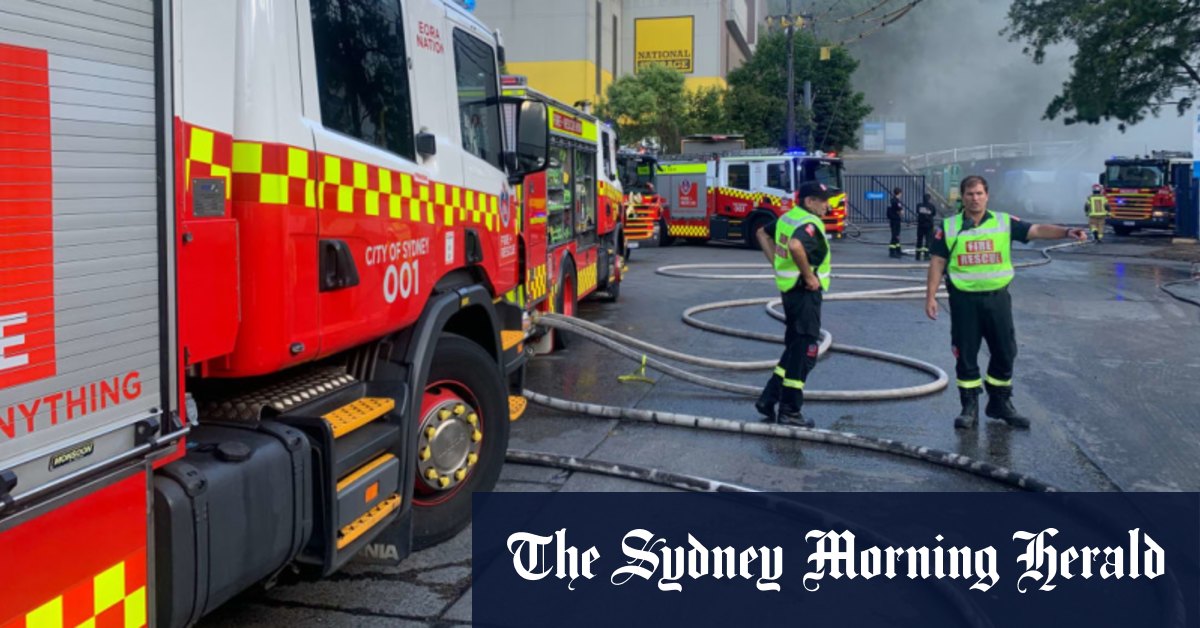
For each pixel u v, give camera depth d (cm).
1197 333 1173
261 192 321
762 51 4503
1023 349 1065
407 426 408
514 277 591
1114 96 3088
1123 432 712
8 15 211
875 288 1669
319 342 351
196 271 293
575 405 760
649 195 2347
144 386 254
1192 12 2847
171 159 261
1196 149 2570
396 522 412
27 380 217
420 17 453
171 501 279
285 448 331
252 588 380
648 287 1688
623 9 5716
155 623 270
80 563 235
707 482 561
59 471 227
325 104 364
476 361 492
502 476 591
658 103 4244
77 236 230
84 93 231
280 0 334
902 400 820
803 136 4244
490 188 538
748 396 825
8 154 212
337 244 360
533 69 5009
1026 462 636
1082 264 2170
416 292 431
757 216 2541
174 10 281
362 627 397
